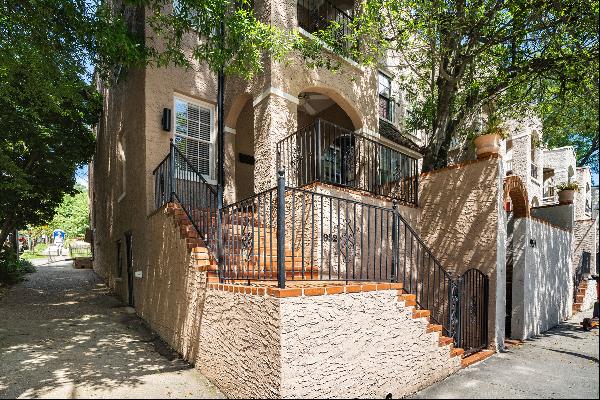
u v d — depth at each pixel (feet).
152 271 23.84
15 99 32.32
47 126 38.86
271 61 24.26
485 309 19.57
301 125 35.37
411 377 14.15
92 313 27.48
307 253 19.81
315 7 32.65
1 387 13.94
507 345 20.52
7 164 30.19
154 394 13.46
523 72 25.07
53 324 23.99
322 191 19.61
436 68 33.71
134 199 29.30
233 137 30.40
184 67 29.19
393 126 40.91
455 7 24.71
